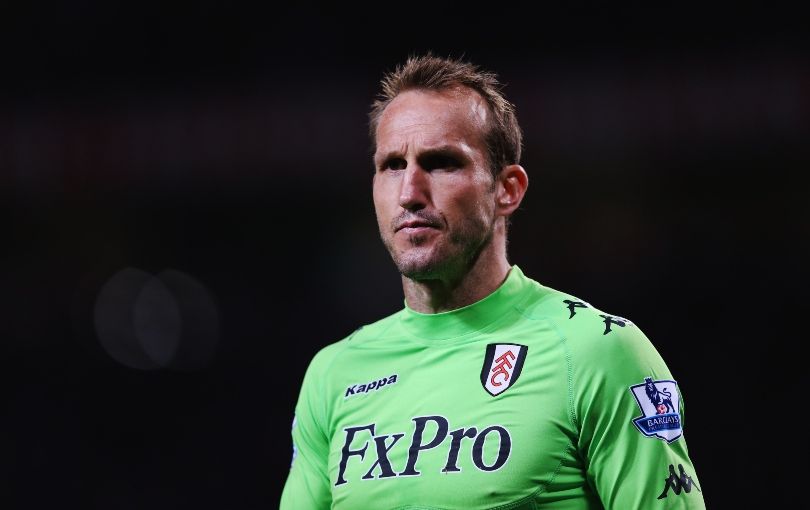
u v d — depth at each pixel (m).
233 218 41.72
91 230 42.69
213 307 43.66
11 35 40.44
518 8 35.75
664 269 34.88
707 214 34.50
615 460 8.45
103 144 40.41
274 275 42.88
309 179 39.34
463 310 9.45
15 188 40.84
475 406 8.83
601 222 35.34
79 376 44.00
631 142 34.03
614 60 34.62
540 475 8.42
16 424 43.12
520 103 35.31
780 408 33.06
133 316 44.00
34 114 40.84
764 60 32.66
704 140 33.31
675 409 8.80
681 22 33.59
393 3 37.97
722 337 34.06
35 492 40.88
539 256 35.69
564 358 8.80
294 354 42.94
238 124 39.69
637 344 8.89
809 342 33.41
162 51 40.16
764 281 34.09
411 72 9.62
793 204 33.56
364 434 9.24
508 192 9.80
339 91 39.16
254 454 42.38
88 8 40.06
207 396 43.50
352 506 9.00
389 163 9.47
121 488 40.97
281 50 39.72
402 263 9.23
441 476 8.59
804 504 31.20
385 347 9.77
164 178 40.31
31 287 43.75
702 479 32.44
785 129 32.31
